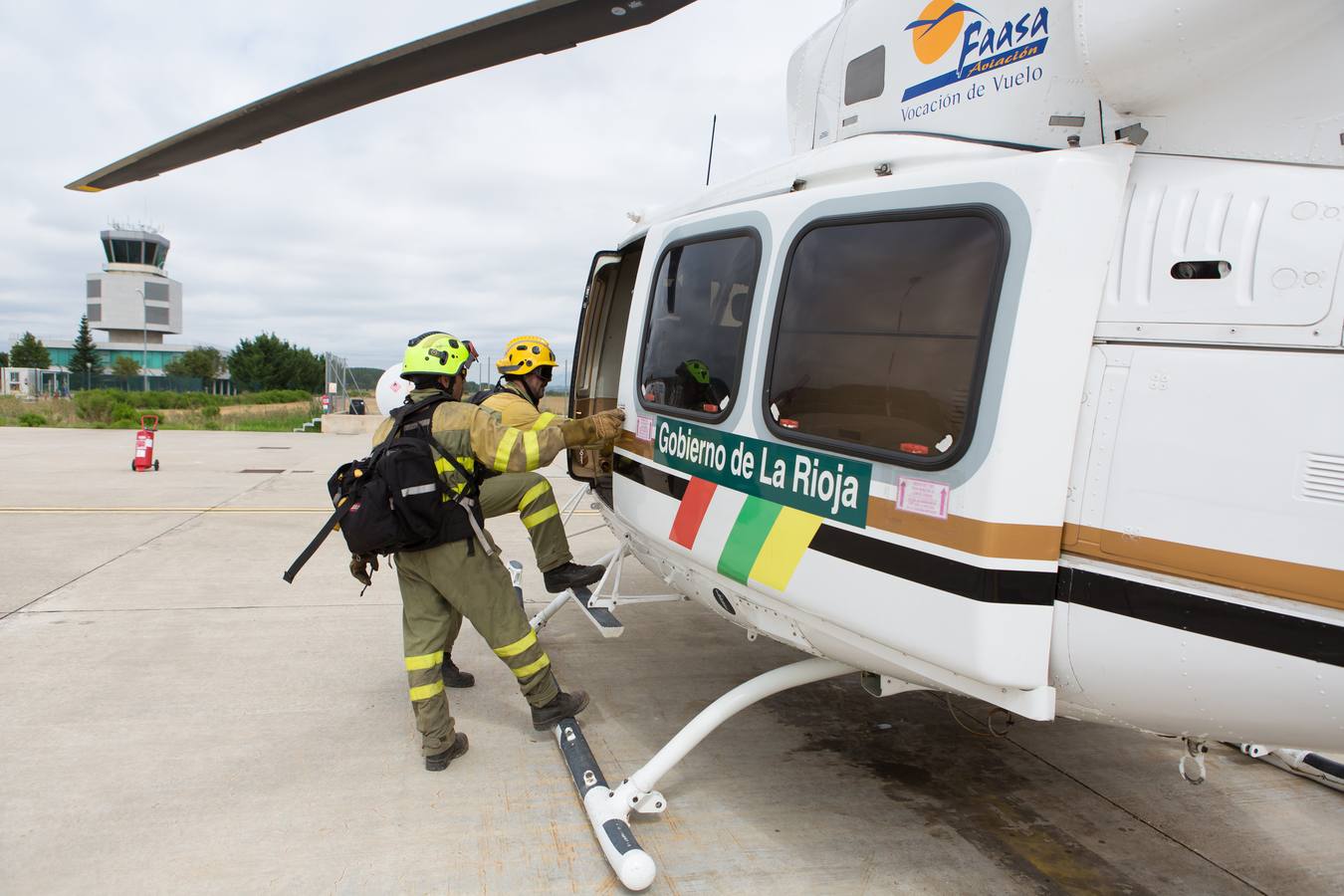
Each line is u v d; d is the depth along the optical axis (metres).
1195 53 1.61
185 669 3.89
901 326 2.00
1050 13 1.99
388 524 2.72
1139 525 1.67
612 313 4.27
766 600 2.41
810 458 2.21
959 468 1.81
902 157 2.19
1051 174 1.73
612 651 4.40
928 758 3.25
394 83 2.93
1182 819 2.83
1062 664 1.80
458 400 3.11
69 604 4.86
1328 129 1.56
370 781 2.88
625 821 2.47
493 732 3.33
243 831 2.53
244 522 7.48
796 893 2.32
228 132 3.35
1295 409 1.50
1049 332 1.72
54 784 2.78
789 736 3.41
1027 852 2.59
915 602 1.90
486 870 2.37
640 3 2.39
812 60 2.98
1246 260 1.59
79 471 10.70
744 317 2.53
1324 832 2.78
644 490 3.07
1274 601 1.52
